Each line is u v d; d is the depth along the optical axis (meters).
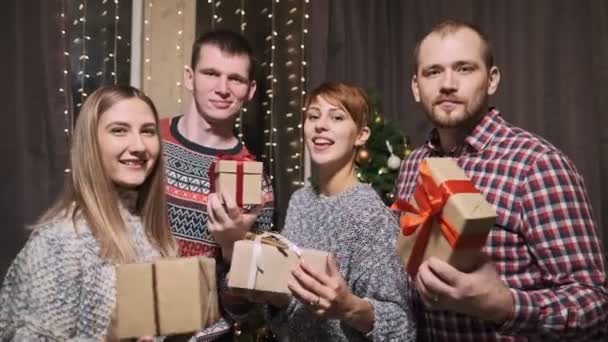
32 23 2.69
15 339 1.19
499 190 1.36
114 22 2.98
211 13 3.15
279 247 1.39
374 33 3.21
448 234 1.07
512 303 1.16
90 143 1.37
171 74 3.10
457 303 1.09
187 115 2.13
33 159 2.66
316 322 1.53
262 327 2.46
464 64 1.43
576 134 2.81
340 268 1.50
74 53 2.87
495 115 1.47
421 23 3.13
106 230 1.33
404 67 3.18
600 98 2.76
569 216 1.29
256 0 3.21
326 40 3.12
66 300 1.24
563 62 2.85
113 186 1.41
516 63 2.92
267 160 3.16
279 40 3.21
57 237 1.28
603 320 1.23
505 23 2.96
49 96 2.68
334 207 1.58
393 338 1.39
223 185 1.67
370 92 2.86
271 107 3.17
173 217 1.92
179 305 1.19
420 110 3.14
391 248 1.47
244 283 1.37
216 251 1.95
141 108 1.44
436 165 1.14
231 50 2.05
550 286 1.31
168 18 3.12
